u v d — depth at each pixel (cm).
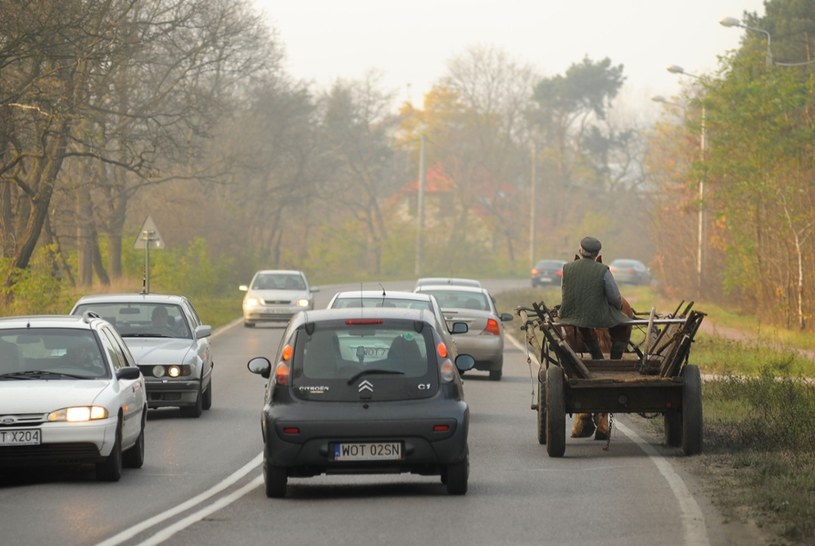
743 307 15325
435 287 8431
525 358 10225
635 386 4741
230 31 16300
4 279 11769
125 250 18362
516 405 6738
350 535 3167
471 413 6356
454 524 3322
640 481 4106
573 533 3180
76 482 4225
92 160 16825
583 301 4931
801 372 8169
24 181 13100
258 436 5559
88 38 11425
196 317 6975
